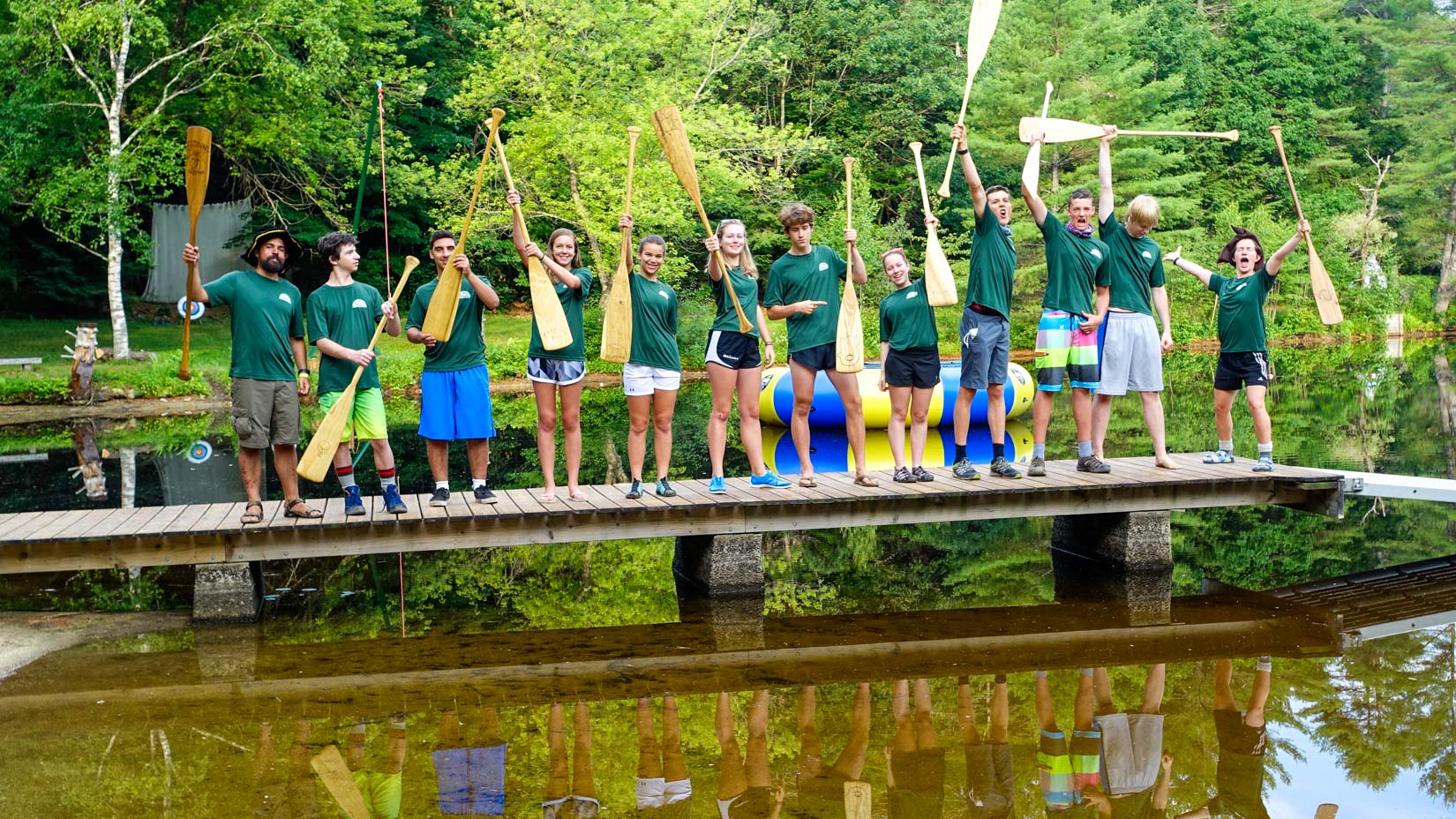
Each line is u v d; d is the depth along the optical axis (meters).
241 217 23.89
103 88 17.58
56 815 3.58
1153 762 4.04
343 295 5.74
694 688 4.85
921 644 5.43
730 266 6.13
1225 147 33.44
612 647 5.44
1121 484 6.54
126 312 23.28
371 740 4.26
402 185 21.88
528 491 6.61
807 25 28.53
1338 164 33.47
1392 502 8.92
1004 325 6.55
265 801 3.70
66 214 21.81
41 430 13.80
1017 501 6.49
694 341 22.27
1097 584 6.55
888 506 6.37
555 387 6.14
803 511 6.32
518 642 5.53
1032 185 6.32
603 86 20.33
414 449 12.40
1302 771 3.96
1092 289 6.60
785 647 5.41
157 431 13.69
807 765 4.04
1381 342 28.47
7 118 16.19
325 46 18.16
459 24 25.97
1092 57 26.28
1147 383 6.84
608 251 21.02
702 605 6.22
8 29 17.50
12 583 6.82
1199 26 33.62
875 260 24.08
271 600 6.41
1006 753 4.13
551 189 20.75
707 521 6.25
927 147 29.20
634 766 4.02
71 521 5.97
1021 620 5.83
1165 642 5.43
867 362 12.84
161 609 6.19
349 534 5.86
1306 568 6.86
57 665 5.19
